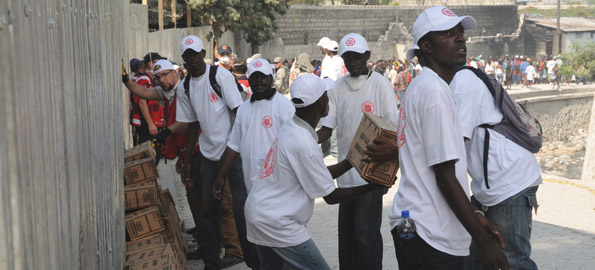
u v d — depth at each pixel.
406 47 51.28
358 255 4.76
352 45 4.84
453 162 2.94
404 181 3.13
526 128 4.02
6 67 1.46
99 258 3.34
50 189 1.97
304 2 45.62
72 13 2.74
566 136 34.00
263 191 3.72
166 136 5.71
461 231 3.09
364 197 4.69
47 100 1.99
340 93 4.97
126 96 10.48
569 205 8.38
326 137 5.03
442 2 57.72
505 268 2.89
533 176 4.06
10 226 1.46
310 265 3.70
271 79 4.98
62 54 2.37
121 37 6.10
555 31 59.84
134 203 5.61
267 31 33.12
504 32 59.97
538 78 44.25
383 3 61.00
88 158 3.04
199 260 6.16
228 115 5.49
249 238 3.78
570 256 5.99
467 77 4.01
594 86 37.12
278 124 4.88
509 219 4.05
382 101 4.91
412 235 3.04
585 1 78.56
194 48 5.31
